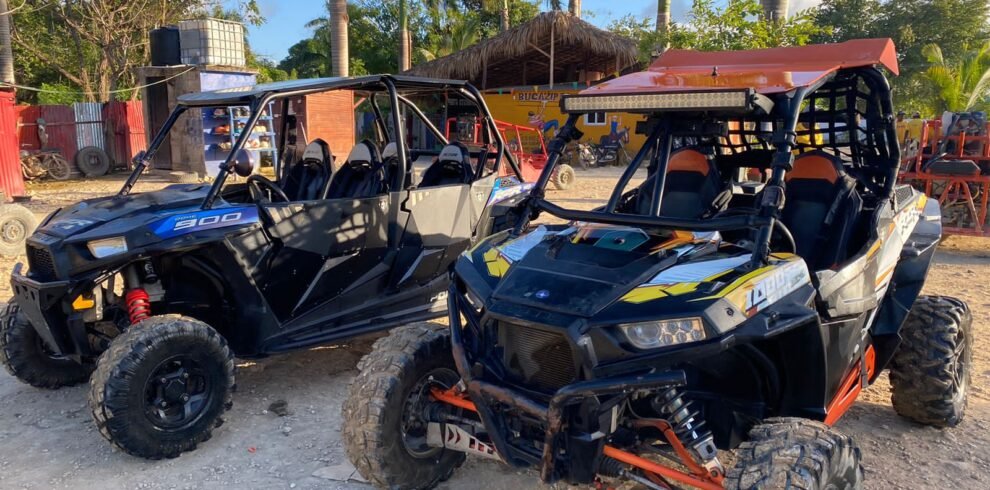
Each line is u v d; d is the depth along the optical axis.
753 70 4.20
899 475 4.22
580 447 3.09
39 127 20.61
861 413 5.10
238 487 4.18
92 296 4.89
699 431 3.43
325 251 5.64
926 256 4.54
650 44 18.38
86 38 29.56
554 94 28.30
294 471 4.37
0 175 15.07
